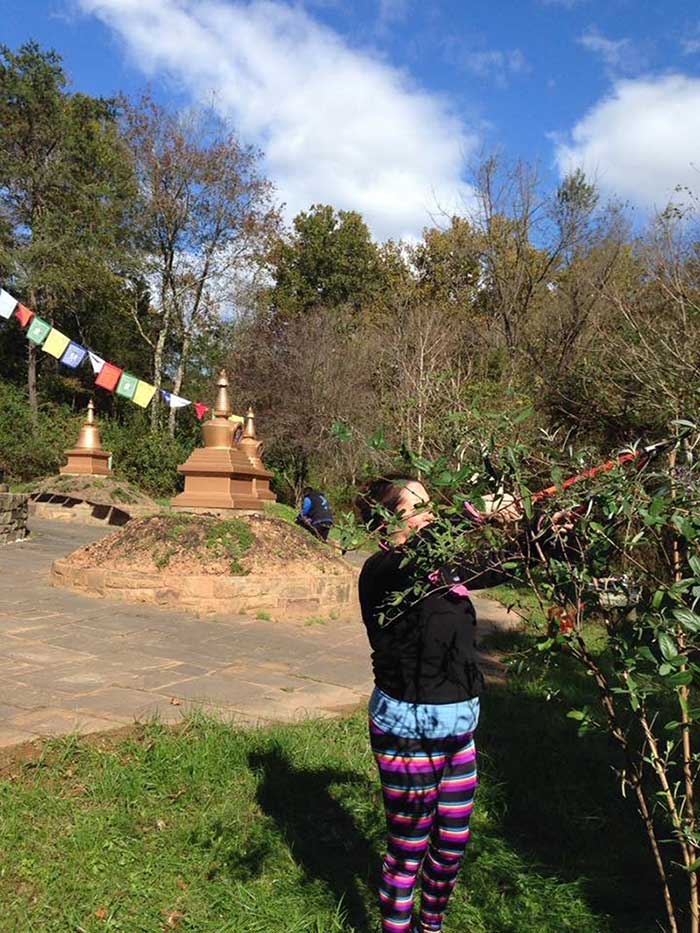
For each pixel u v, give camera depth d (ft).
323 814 11.48
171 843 10.19
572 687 18.40
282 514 56.34
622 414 22.97
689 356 20.80
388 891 8.01
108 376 54.85
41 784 11.21
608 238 66.90
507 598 33.27
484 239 81.66
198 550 26.86
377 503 7.93
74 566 27.76
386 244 129.29
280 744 13.15
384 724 8.04
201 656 19.95
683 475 6.39
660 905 9.91
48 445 85.71
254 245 95.76
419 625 7.95
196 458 34.76
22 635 20.83
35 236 91.35
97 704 15.06
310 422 85.97
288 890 9.50
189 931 8.61
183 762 12.17
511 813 12.23
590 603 6.78
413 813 7.94
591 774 13.50
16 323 97.71
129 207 92.94
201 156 90.22
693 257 32.65
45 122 93.61
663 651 5.56
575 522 6.61
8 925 8.31
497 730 15.43
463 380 45.68
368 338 90.68
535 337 63.57
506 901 9.84
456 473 6.47
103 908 8.82
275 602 25.91
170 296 98.02
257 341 96.63
